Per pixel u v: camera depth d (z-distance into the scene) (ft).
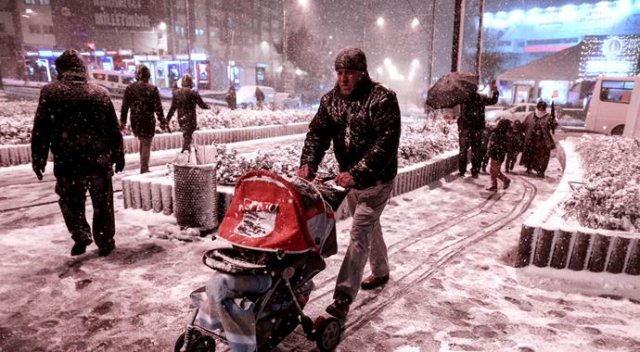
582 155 29.71
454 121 43.98
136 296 11.71
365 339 10.08
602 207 14.29
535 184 28.37
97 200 13.73
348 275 10.32
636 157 23.13
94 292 11.88
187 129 30.01
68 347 9.46
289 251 8.02
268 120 52.80
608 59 93.04
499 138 25.36
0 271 13.00
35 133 12.51
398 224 18.84
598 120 63.52
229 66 141.79
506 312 11.42
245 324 7.54
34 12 216.74
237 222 8.54
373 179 9.91
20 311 10.85
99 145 13.33
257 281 7.94
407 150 27.17
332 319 9.44
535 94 100.22
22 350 9.32
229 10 264.93
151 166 30.19
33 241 15.51
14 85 141.08
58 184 13.41
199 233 16.06
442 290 12.59
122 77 108.27
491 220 19.75
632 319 11.22
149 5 231.71
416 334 10.31
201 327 8.07
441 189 26.21
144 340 9.77
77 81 12.82
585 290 12.70
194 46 244.01
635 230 13.48
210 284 7.57
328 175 9.94
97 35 230.89
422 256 15.14
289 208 8.18
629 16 207.82
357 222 10.55
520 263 13.78
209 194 16.31
